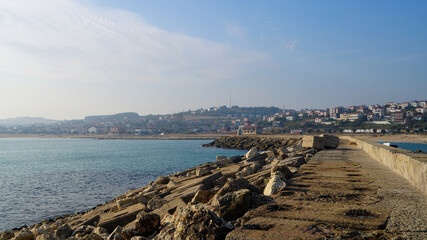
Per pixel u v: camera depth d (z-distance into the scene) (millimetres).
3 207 27297
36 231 12266
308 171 12844
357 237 4707
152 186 21016
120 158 81938
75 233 11812
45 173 51688
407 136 179125
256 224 5402
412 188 8812
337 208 6500
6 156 100438
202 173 20312
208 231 5203
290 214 6055
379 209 6375
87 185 37750
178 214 6742
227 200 7008
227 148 126312
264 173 15766
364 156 21500
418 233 4852
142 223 8281
